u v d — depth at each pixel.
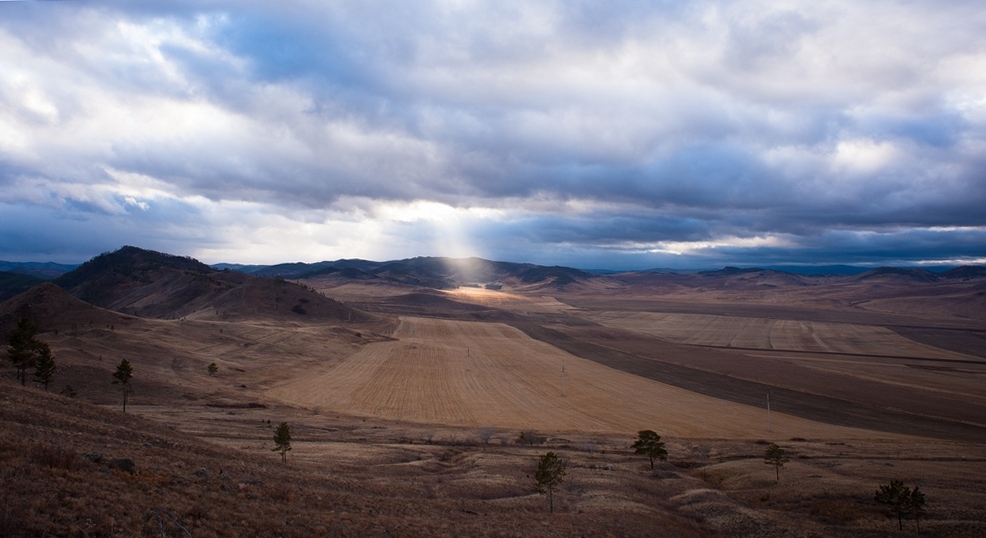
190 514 19.97
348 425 69.75
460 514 31.25
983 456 67.44
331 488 31.78
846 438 79.31
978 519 40.12
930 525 39.31
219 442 51.28
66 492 18.61
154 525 18.12
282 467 36.31
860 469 56.22
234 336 136.38
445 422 79.62
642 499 44.41
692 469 59.34
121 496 19.62
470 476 46.66
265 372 107.69
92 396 70.75
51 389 69.75
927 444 75.50
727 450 68.06
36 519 16.09
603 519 36.53
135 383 77.44
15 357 65.94
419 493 36.62
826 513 43.16
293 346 137.12
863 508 43.19
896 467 57.78
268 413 72.25
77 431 30.86
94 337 100.00
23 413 31.17
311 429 64.88
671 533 37.03
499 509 35.25
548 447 65.56
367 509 27.36
